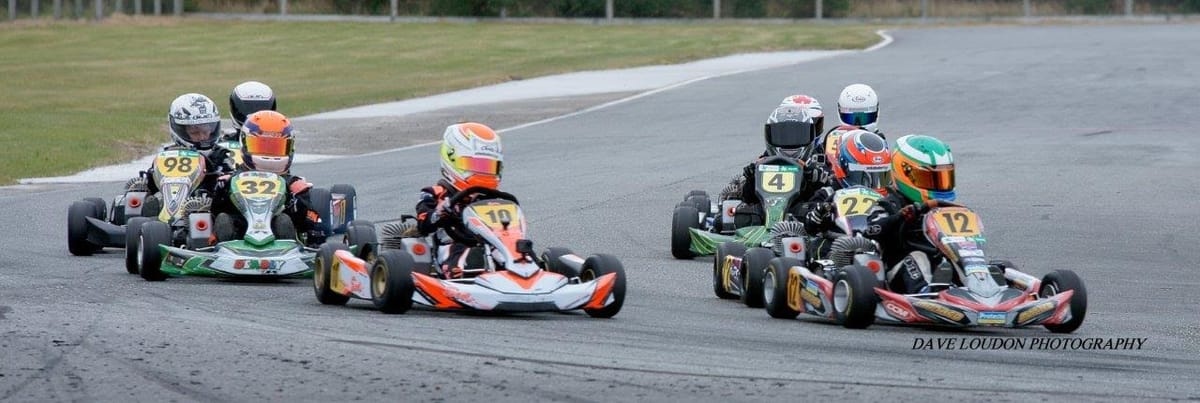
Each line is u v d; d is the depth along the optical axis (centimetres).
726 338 3164
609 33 19238
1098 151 7888
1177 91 10875
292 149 4569
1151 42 15612
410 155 8275
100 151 8531
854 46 16062
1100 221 5691
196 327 3170
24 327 3127
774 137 4762
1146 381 2734
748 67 13775
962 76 12219
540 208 6116
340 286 3591
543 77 13562
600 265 3459
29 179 7306
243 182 4281
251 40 18500
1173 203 6147
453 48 17275
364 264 3509
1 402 2412
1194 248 5091
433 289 3312
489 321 3325
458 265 3525
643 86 12225
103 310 3453
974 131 8862
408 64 15475
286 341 2989
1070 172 7106
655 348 2991
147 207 4662
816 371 2747
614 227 5619
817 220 3825
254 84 5403
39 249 4934
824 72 12862
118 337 3014
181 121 4797
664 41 17625
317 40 18512
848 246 3519
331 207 5266
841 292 3341
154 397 2462
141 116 10775
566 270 3628
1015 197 6328
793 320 3528
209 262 4028
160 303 3622
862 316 3269
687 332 3253
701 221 4997
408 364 2747
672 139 8756
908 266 3416
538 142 8781
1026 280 3381
